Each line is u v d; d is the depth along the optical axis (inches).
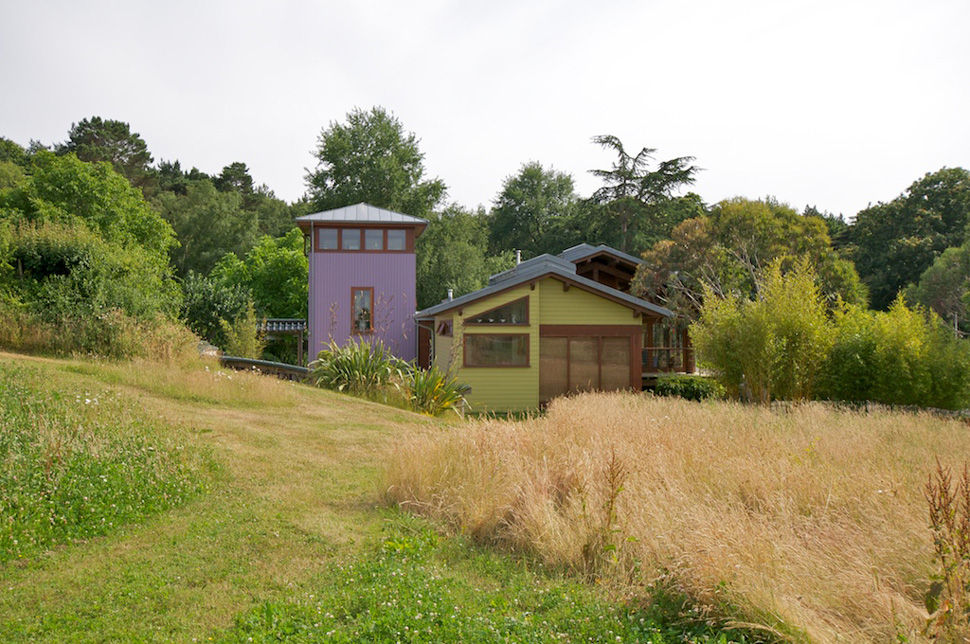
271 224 2664.9
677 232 1216.2
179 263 2288.4
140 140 2775.6
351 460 415.8
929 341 744.3
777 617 164.4
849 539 209.8
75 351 618.2
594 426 402.9
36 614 189.5
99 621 183.5
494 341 934.4
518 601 197.5
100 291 687.1
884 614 165.0
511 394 932.0
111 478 303.1
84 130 2719.0
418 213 2007.9
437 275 1924.2
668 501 252.2
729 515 232.2
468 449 344.2
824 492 266.7
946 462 331.6
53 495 278.7
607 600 197.5
